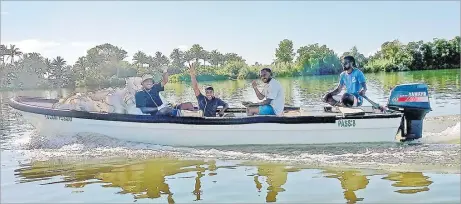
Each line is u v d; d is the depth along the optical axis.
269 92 10.49
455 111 12.82
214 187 7.03
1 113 12.27
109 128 10.62
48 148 10.15
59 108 10.95
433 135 10.39
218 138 10.39
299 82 23.61
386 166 8.05
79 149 10.09
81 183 7.49
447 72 25.89
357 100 10.84
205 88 10.65
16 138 10.84
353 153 9.23
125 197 6.64
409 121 10.10
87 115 10.62
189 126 10.38
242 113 11.31
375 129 10.17
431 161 8.29
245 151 9.84
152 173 8.03
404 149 9.38
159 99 10.58
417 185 6.81
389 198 6.25
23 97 12.17
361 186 6.87
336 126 10.20
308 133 10.27
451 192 6.39
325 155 9.17
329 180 7.25
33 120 11.09
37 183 7.57
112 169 8.41
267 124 10.27
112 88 11.02
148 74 10.59
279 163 8.56
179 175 7.83
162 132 10.48
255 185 7.07
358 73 10.85
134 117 10.45
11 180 7.77
